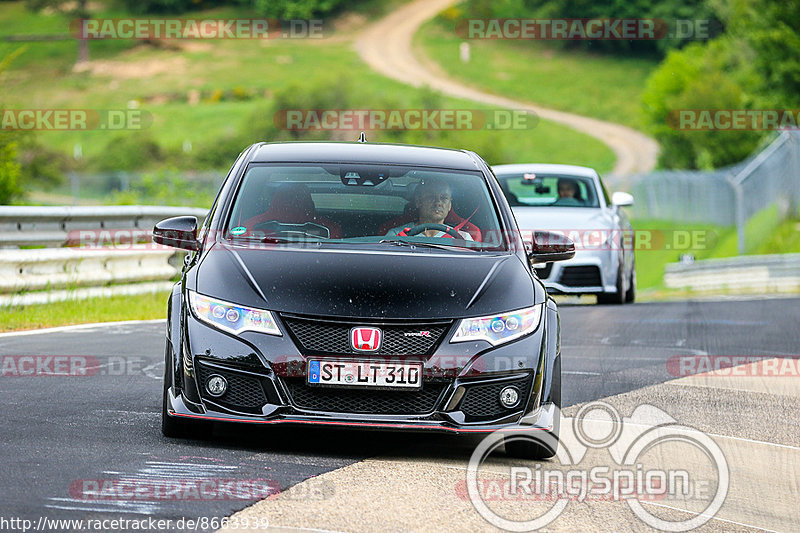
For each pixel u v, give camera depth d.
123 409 22.61
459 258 20.70
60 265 44.09
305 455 18.91
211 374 18.75
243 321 18.78
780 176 121.62
